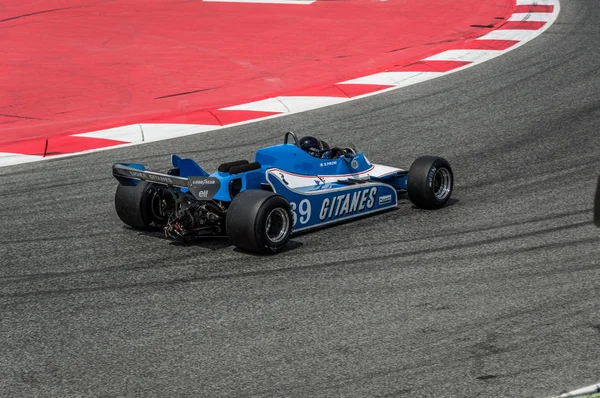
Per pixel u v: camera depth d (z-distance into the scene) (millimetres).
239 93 61906
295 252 32250
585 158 45250
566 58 69625
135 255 32469
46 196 41094
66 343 24828
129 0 102125
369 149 48500
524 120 53562
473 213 37000
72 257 32500
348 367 22734
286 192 32812
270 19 89500
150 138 51250
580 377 21812
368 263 30906
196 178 30578
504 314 26016
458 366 22609
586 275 29203
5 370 23203
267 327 25484
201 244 33594
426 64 69500
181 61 72000
